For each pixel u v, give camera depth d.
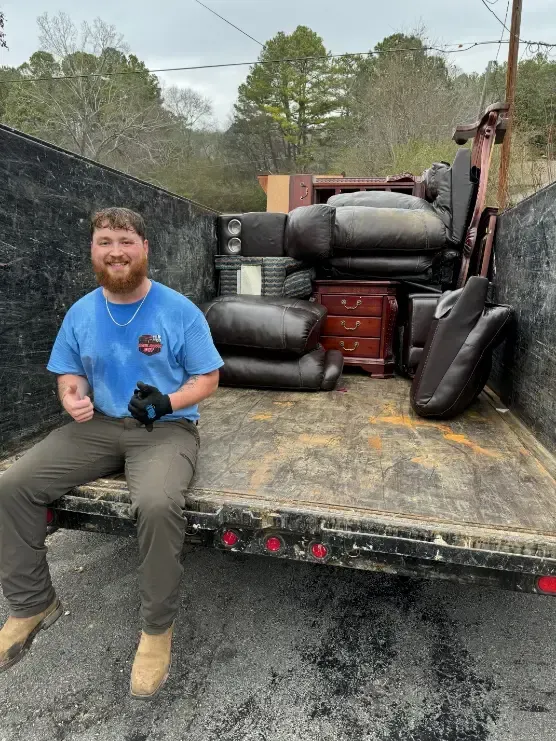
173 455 1.79
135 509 1.59
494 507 1.63
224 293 4.00
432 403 2.51
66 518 1.83
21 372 2.03
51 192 2.12
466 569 1.51
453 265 4.11
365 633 2.10
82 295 2.36
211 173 36.66
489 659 1.96
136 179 2.78
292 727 1.63
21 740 1.58
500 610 2.27
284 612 2.22
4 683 1.80
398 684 1.82
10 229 1.91
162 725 1.63
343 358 3.56
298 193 6.19
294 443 2.23
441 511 1.59
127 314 1.91
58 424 2.28
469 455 2.10
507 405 2.81
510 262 3.00
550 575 1.42
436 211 4.04
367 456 2.08
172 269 3.27
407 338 3.54
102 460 1.86
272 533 1.63
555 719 1.68
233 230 3.97
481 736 1.60
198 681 1.82
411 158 20.94
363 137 27.73
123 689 1.78
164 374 1.94
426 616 2.22
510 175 13.66
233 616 2.19
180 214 3.37
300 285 3.79
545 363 2.21
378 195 4.43
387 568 1.56
